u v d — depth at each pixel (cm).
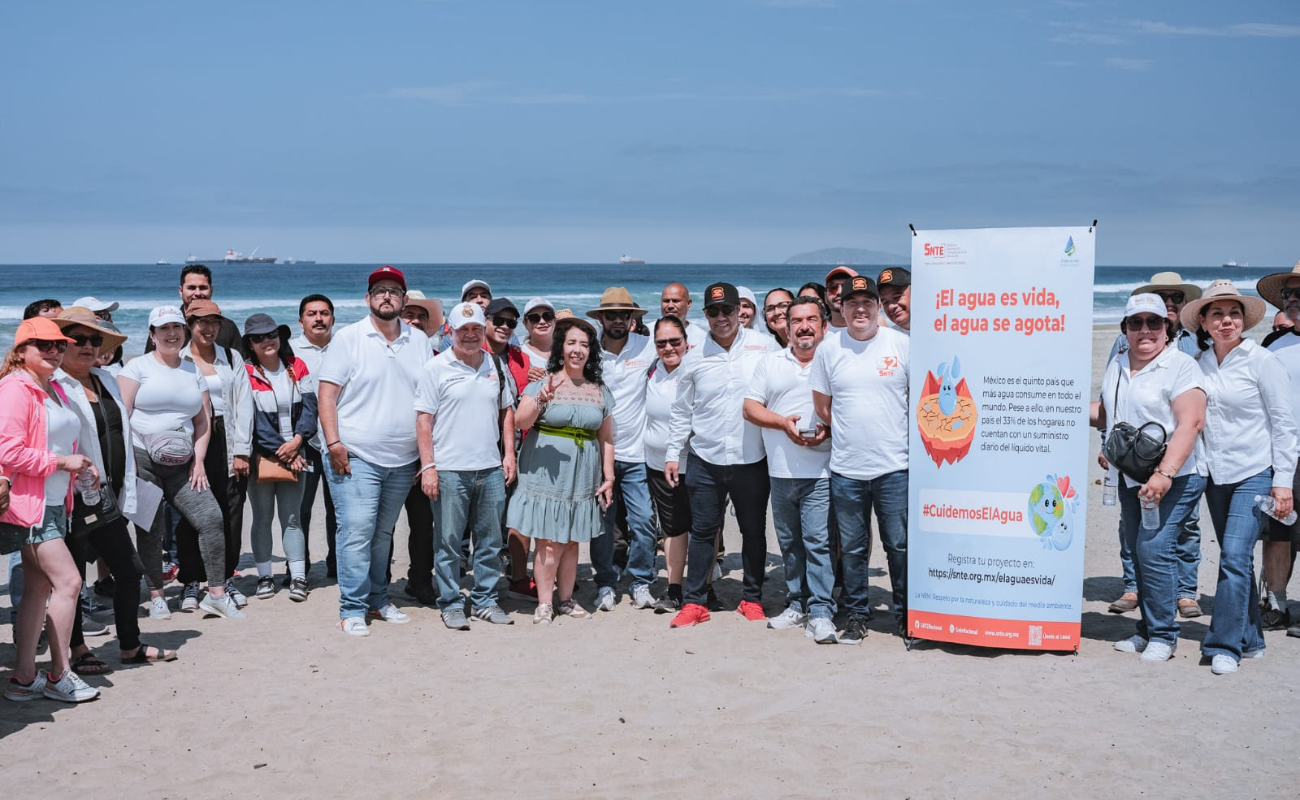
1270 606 676
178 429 695
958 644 654
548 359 750
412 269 12900
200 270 847
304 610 743
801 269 15812
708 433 702
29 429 521
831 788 441
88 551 680
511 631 699
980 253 615
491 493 715
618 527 853
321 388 687
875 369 641
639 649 652
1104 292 6162
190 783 451
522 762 471
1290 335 643
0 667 607
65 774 460
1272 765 460
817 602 670
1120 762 464
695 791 440
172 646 650
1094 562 883
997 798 430
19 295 5459
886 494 648
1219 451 608
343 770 464
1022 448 616
